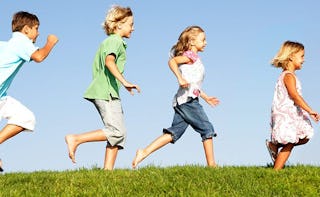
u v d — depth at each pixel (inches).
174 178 257.3
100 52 292.4
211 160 309.7
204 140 311.7
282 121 279.7
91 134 282.0
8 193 227.6
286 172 269.7
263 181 257.4
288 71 288.2
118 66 294.0
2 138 262.5
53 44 269.6
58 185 245.8
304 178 259.4
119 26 301.0
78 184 249.8
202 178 257.8
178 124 315.9
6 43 276.2
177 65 315.6
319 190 247.1
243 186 247.8
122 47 294.0
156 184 247.1
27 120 267.1
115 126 284.2
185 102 313.0
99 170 278.4
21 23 280.7
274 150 291.1
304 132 279.7
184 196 230.4
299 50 293.0
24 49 272.4
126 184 248.7
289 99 283.3
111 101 287.0
